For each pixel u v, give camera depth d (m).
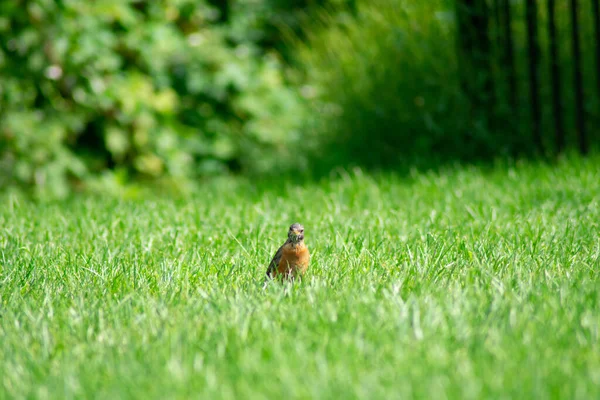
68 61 16.36
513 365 5.25
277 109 19.53
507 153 15.02
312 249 9.15
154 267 8.45
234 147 19.38
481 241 8.90
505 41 15.28
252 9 20.53
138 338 6.16
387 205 11.62
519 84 15.71
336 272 7.97
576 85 14.04
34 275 8.17
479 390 4.83
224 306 6.68
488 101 15.42
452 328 5.95
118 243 9.78
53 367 5.65
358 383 5.06
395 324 6.08
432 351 5.48
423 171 15.05
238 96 19.34
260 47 21.25
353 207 11.74
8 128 15.95
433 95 16.58
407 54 16.88
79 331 6.33
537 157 14.32
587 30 15.45
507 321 6.04
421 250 8.48
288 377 5.07
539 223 9.73
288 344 5.76
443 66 16.39
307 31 20.28
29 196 16.09
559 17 15.73
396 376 5.13
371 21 18.14
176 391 5.05
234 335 6.02
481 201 11.32
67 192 16.44
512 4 15.71
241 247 9.07
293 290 7.24
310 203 12.25
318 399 4.82
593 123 15.28
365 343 5.71
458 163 15.01
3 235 10.41
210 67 19.17
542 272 7.64
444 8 16.50
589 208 10.41
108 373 5.43
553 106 14.38
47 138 16.33
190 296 7.27
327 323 6.19
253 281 7.70
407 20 17.25
